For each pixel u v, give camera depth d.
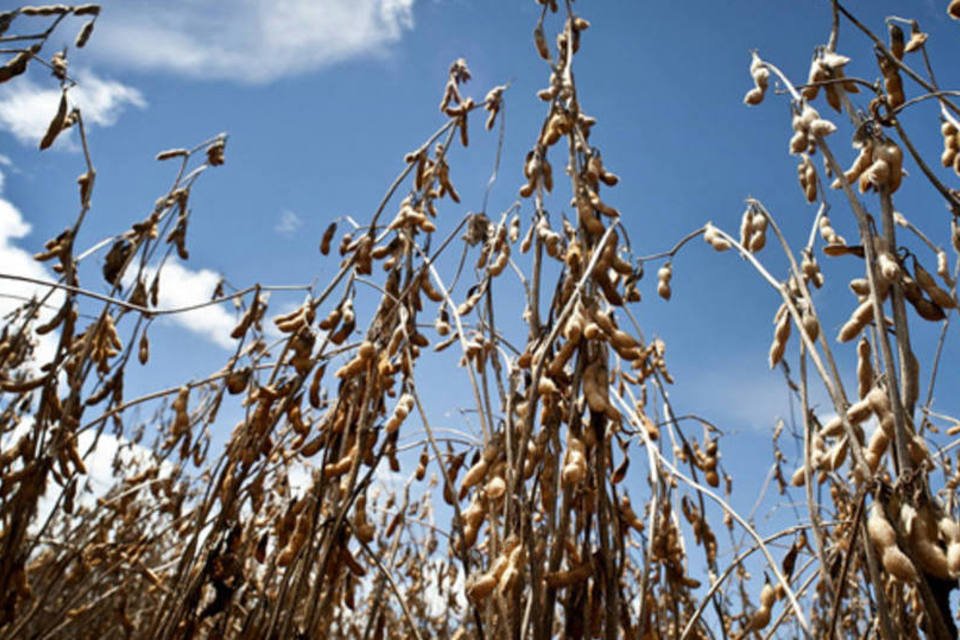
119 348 0.99
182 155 1.07
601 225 0.64
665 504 0.65
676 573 0.63
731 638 0.87
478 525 0.57
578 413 0.59
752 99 0.61
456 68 0.96
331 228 0.91
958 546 0.38
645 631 0.57
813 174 0.64
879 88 0.52
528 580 0.58
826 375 0.48
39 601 0.94
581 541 0.61
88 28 0.80
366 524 0.71
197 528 0.77
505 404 0.67
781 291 0.53
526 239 0.75
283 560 0.69
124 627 0.95
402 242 0.89
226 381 0.84
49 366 0.91
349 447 0.77
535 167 0.73
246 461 0.77
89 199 0.98
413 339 0.83
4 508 0.84
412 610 1.28
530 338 0.66
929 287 0.47
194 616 0.72
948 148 0.64
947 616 0.39
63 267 0.96
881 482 0.42
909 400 0.44
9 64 0.71
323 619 0.77
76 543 1.05
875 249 0.47
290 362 0.81
